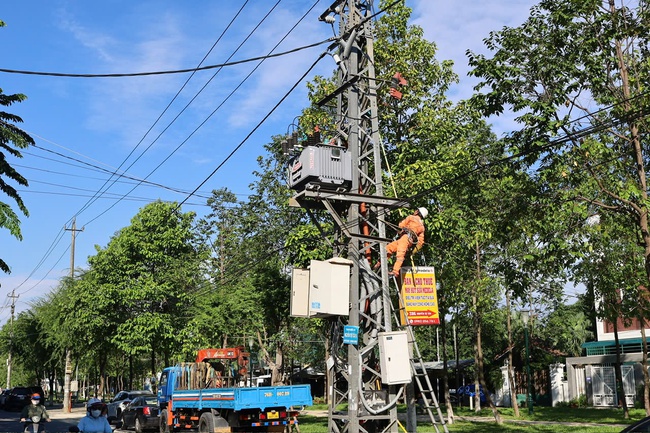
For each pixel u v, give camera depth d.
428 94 25.91
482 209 21.03
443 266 27.36
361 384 16.72
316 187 17.17
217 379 25.25
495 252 28.05
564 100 17.16
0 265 24.81
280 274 32.75
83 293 38.66
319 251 23.97
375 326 17.28
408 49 25.45
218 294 37.59
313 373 64.56
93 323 37.75
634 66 17.73
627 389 39.59
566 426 25.75
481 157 24.59
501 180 19.34
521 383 48.22
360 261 17.62
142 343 37.69
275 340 35.34
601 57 17.30
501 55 17.69
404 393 18.23
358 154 17.80
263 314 34.78
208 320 36.28
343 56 18.20
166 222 40.09
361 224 17.91
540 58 17.22
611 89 17.48
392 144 25.78
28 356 69.88
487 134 26.06
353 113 17.92
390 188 22.95
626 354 39.72
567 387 44.38
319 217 26.19
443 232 25.17
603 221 18.94
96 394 70.19
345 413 17.62
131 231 39.22
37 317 60.94
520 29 17.78
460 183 23.64
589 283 27.92
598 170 17.56
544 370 47.00
